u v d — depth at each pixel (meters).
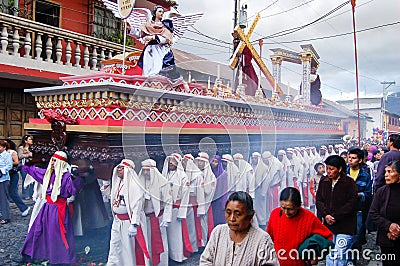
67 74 10.85
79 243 6.29
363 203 5.47
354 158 5.68
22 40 10.11
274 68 11.00
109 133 4.51
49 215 5.12
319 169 7.43
